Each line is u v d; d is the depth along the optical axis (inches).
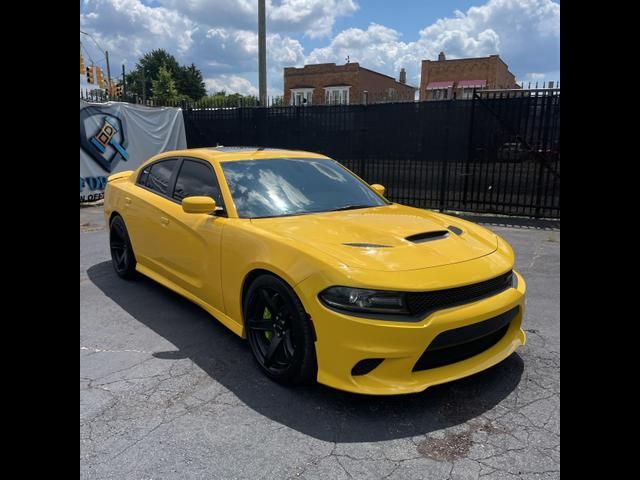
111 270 233.9
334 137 441.4
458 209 396.5
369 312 105.0
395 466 94.3
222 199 150.3
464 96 446.0
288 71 1539.1
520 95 359.3
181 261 165.0
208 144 525.7
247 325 133.3
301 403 116.4
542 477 90.3
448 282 109.3
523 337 132.0
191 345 149.6
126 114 469.7
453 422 108.5
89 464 94.3
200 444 101.3
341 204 161.6
